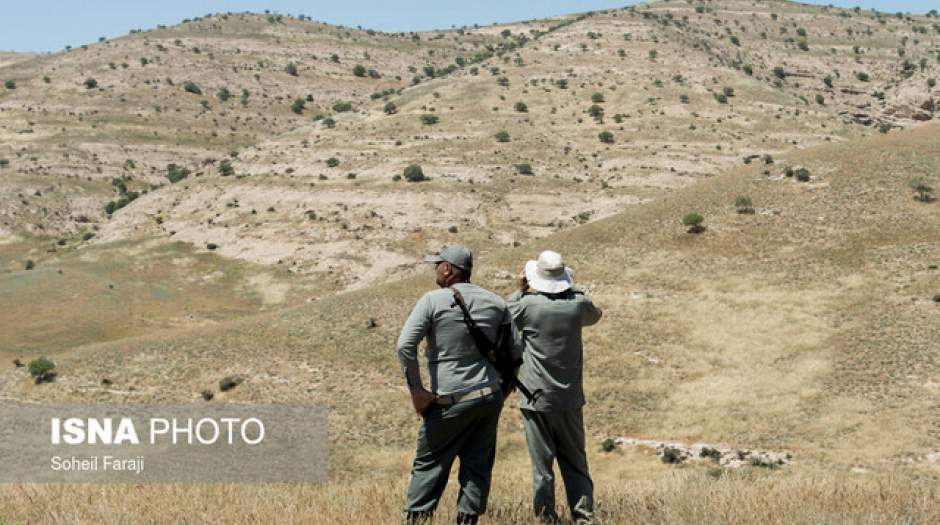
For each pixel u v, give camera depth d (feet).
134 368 209.87
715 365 188.03
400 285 258.16
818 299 219.20
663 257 264.11
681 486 26.78
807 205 286.25
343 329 224.33
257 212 444.55
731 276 244.22
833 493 24.76
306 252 399.03
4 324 329.31
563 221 413.59
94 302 352.08
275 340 221.25
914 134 341.82
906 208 271.49
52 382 204.74
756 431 153.48
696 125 538.47
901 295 213.25
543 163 480.64
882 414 153.99
